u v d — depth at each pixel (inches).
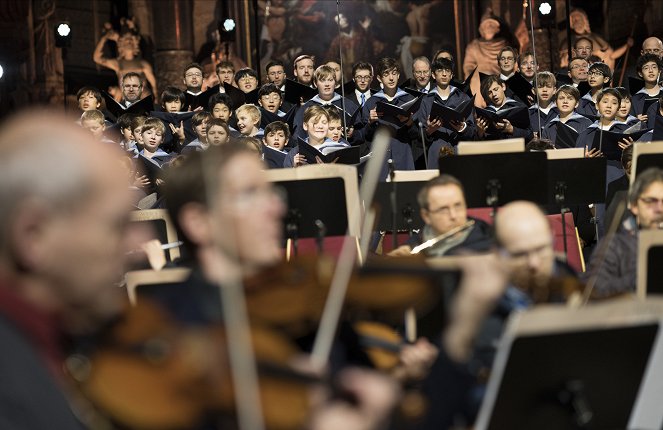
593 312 131.9
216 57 1040.8
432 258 185.3
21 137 87.7
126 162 491.2
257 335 119.1
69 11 997.2
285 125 549.6
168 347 109.0
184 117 632.4
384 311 154.6
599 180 395.2
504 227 181.8
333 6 1051.9
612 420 138.6
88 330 100.0
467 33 1045.2
